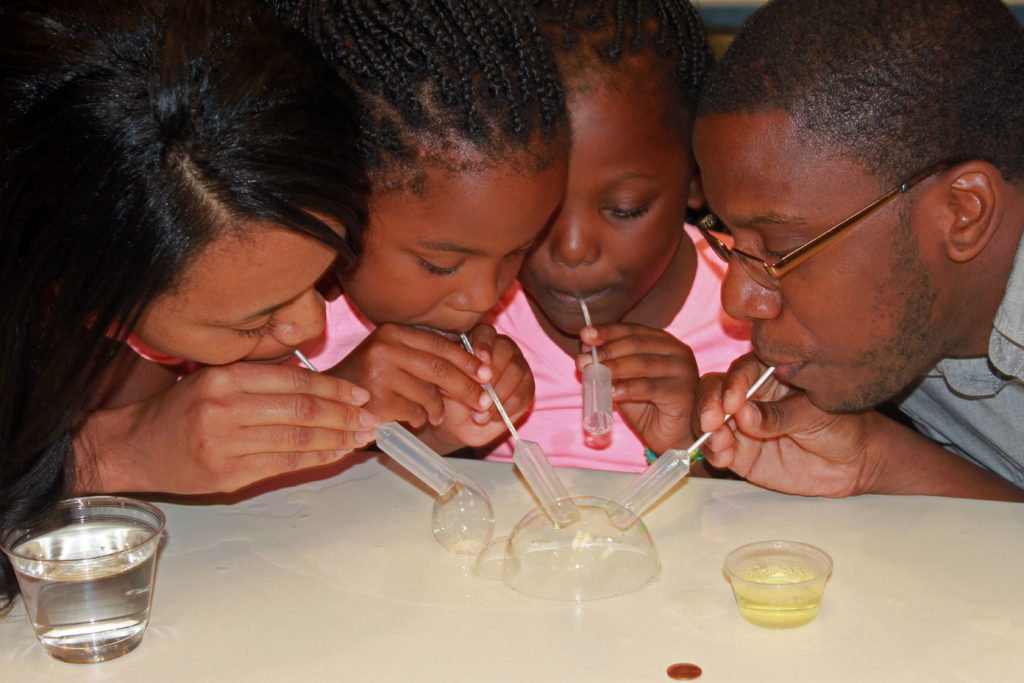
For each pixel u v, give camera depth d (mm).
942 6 1188
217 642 992
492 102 1253
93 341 1106
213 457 1231
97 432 1316
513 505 1288
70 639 958
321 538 1210
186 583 1108
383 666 941
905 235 1215
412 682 914
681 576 1095
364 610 1042
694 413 1426
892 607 1017
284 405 1204
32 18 1048
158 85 991
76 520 1085
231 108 1002
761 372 1406
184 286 1065
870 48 1155
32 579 955
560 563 1082
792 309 1274
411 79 1248
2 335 1119
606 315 1665
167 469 1274
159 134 994
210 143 997
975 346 1438
